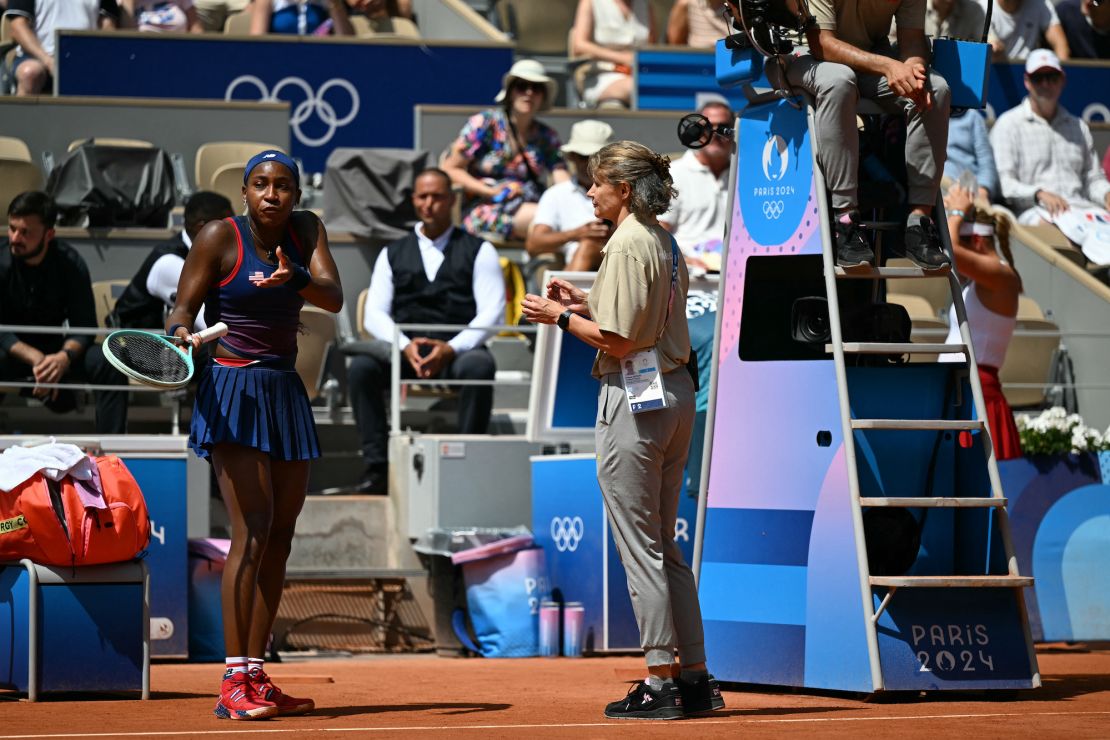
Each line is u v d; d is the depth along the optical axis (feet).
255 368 69.31
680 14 181.47
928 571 79.36
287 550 70.79
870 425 75.72
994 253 99.04
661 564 67.26
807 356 81.71
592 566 106.42
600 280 66.64
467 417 123.85
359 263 143.43
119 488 78.28
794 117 80.18
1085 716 67.00
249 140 156.87
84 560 76.28
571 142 145.69
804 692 79.51
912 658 74.23
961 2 181.78
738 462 81.71
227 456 68.64
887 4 78.54
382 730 61.46
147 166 138.31
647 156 68.08
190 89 161.79
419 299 128.77
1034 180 167.22
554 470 110.42
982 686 74.79
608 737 59.06
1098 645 113.29
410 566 117.19
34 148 151.94
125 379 116.47
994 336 100.83
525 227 151.33
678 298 68.18
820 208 77.71
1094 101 180.14
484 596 107.65
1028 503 109.70
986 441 76.84
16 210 115.85
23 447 78.28
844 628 75.82
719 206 141.90
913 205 78.69
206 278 69.05
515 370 140.87
